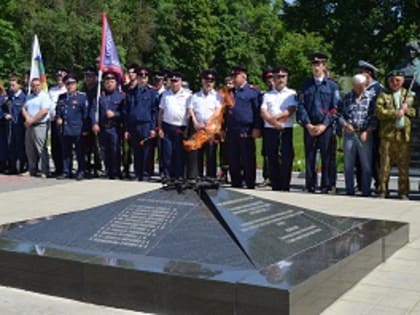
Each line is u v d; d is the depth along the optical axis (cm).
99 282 438
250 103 1019
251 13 5888
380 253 530
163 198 517
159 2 4975
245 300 386
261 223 495
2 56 3600
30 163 1229
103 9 4291
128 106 1124
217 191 523
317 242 504
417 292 458
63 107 1161
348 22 2359
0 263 482
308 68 4400
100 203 841
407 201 853
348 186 951
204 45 4856
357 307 426
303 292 389
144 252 463
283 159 995
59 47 3988
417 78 1236
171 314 412
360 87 925
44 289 464
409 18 2361
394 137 904
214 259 440
